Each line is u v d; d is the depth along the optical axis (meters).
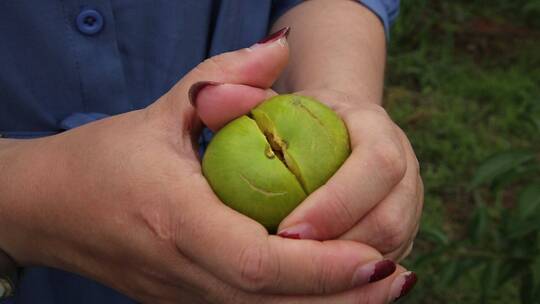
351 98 0.53
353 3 0.64
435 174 1.31
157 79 0.59
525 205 0.74
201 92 0.48
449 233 1.20
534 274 0.82
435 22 1.77
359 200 0.47
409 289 0.48
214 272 0.46
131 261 0.48
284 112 0.48
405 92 1.55
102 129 0.49
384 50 0.64
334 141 0.48
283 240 0.45
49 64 0.57
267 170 0.47
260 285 0.45
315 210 0.46
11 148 0.51
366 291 0.47
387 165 0.47
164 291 0.49
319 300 0.47
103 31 0.57
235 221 0.46
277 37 0.50
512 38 1.73
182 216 0.46
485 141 1.38
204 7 0.59
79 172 0.48
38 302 0.61
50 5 0.55
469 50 1.69
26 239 0.51
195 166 0.48
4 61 0.56
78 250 0.50
